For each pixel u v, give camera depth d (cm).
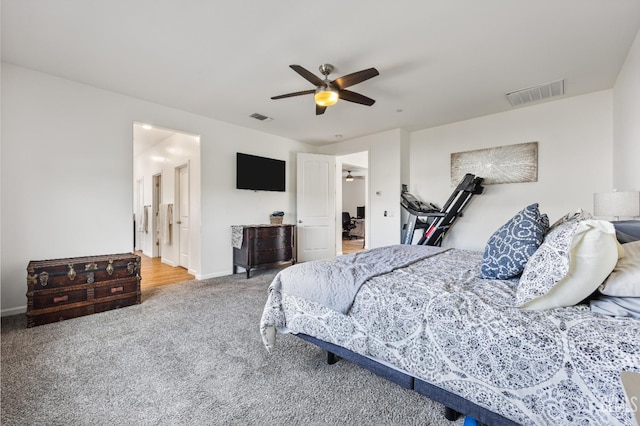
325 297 162
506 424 106
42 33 228
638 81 227
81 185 315
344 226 992
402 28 217
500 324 108
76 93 311
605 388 84
